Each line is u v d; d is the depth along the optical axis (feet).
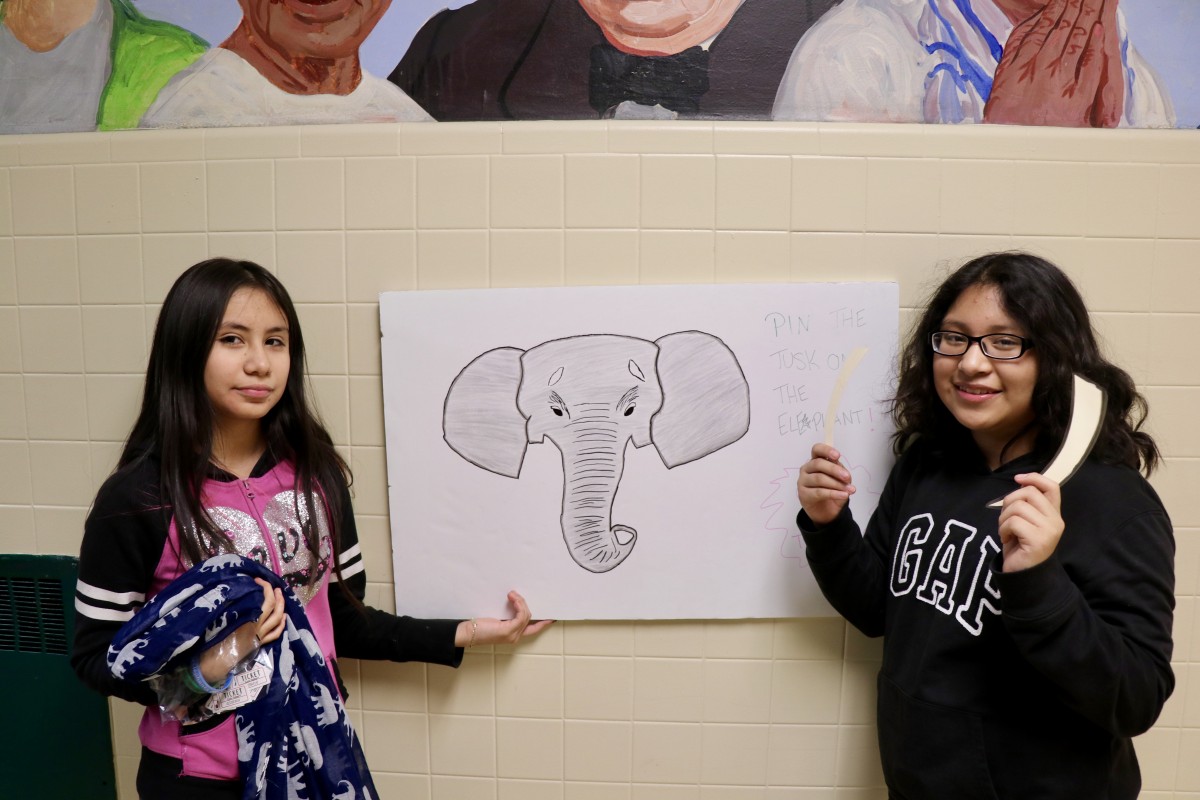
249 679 2.84
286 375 3.23
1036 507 2.56
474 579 4.09
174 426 3.00
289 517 3.26
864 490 3.97
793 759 4.14
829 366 3.93
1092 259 3.88
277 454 3.36
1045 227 3.88
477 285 3.99
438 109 4.01
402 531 4.09
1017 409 2.97
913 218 3.89
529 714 4.18
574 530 4.04
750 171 3.89
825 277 3.93
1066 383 2.87
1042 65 3.88
